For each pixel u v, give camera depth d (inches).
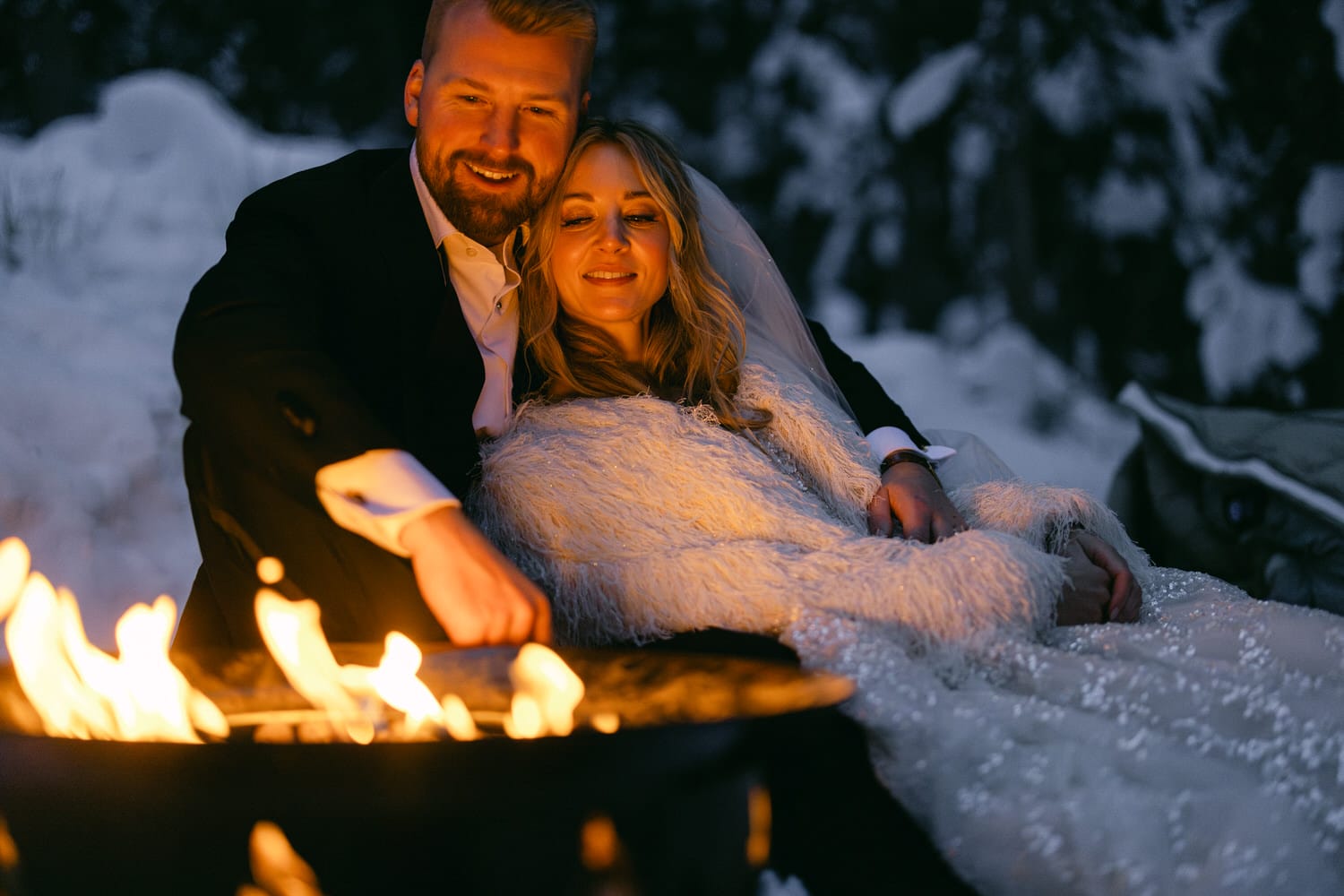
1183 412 104.3
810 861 51.0
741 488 66.2
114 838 39.3
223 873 38.8
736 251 82.8
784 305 83.0
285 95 281.6
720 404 73.1
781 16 355.9
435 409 65.3
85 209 145.9
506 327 71.1
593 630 62.6
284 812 38.2
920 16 336.2
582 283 72.4
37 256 133.0
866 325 366.9
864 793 50.6
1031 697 53.2
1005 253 306.2
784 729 47.8
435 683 44.3
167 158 158.7
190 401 52.4
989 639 57.3
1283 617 61.3
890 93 344.8
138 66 238.1
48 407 97.5
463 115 65.2
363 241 65.6
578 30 66.0
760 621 60.1
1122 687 54.7
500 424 69.3
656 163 73.6
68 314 113.9
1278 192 257.3
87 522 91.7
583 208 72.2
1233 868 45.0
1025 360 273.7
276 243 62.6
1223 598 68.0
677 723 40.9
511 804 38.4
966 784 48.8
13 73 210.2
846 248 356.8
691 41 366.6
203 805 38.6
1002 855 47.3
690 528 65.1
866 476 72.5
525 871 38.7
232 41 258.1
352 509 49.1
